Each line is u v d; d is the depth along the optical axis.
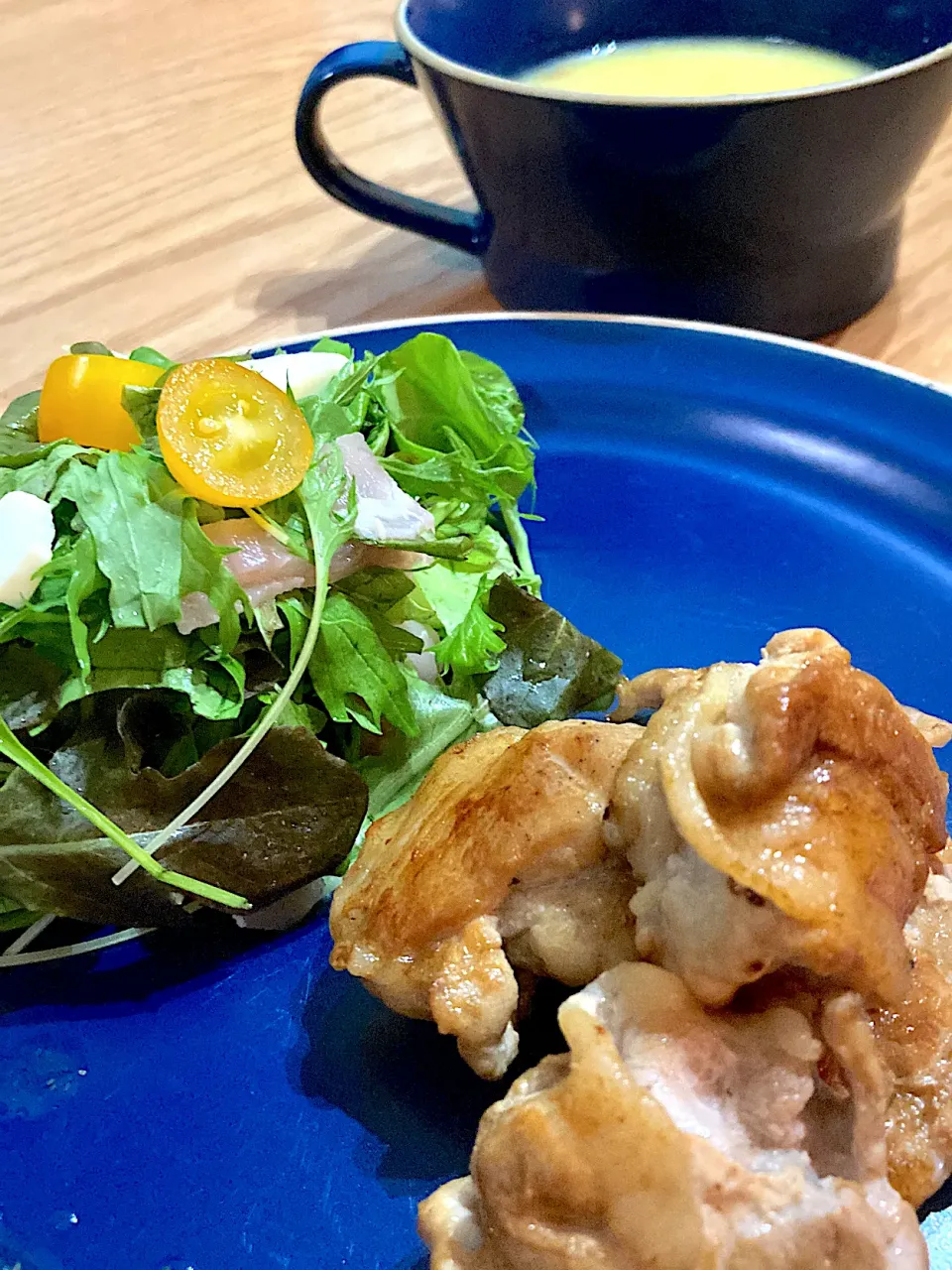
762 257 0.23
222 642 0.17
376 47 0.24
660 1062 0.11
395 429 0.21
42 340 0.26
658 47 0.28
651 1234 0.11
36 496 0.17
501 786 0.14
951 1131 0.12
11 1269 0.12
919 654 0.18
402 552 0.19
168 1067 0.14
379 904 0.14
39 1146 0.13
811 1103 0.12
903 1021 0.12
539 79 0.27
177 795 0.16
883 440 0.21
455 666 0.18
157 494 0.17
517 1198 0.11
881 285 0.25
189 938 0.16
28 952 0.16
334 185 0.26
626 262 0.24
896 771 0.12
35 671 0.17
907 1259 0.11
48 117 0.36
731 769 0.11
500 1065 0.13
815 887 0.11
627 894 0.13
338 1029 0.15
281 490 0.17
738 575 0.20
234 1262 0.12
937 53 0.21
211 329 0.26
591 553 0.20
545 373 0.23
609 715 0.17
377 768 0.18
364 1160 0.13
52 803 0.16
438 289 0.28
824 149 0.21
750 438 0.22
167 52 0.40
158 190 0.32
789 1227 0.11
